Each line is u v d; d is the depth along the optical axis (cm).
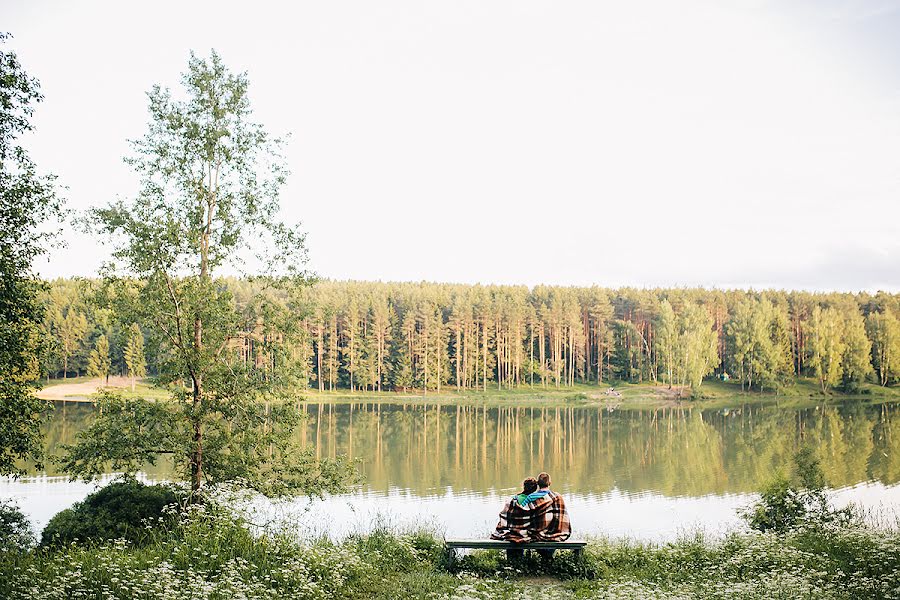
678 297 13000
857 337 10088
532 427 5975
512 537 991
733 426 5931
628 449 4409
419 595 844
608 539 1446
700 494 2878
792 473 3306
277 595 780
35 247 1308
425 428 5859
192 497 1362
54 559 869
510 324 10925
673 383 10881
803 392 10119
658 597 785
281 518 1096
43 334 1395
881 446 4397
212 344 1586
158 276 1538
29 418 1363
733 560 987
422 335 10481
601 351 11481
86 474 1541
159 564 835
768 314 10812
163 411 1527
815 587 789
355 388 10669
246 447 1559
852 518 1459
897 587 804
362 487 2941
